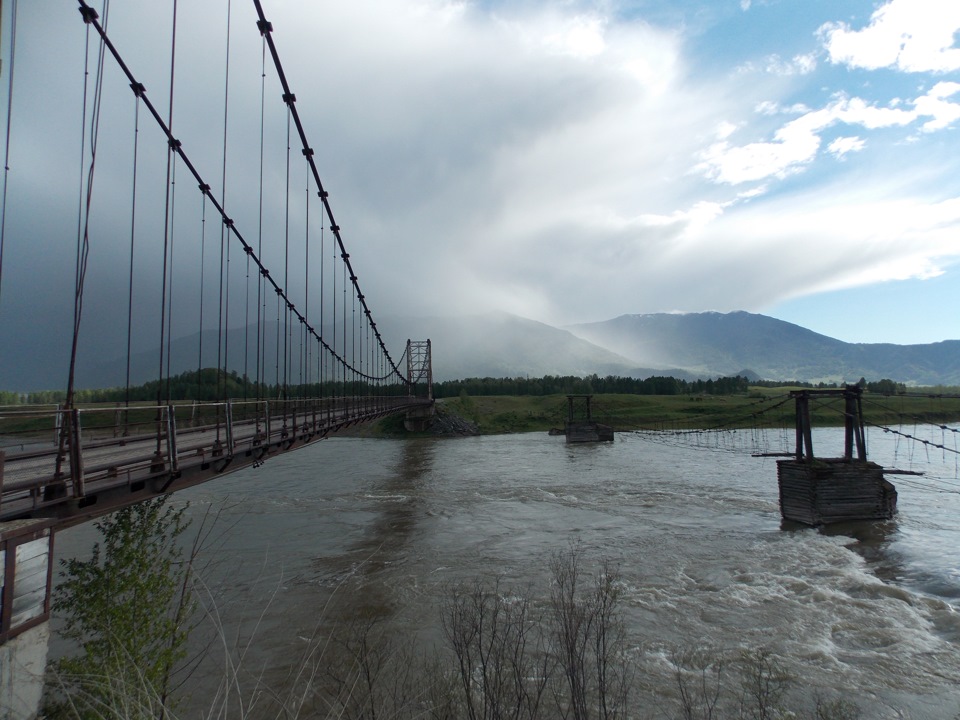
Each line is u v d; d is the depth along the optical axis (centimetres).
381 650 1173
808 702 1036
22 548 590
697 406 9662
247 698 970
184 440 1822
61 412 789
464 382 13875
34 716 587
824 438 6588
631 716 916
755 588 1659
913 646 1275
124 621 891
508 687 693
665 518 2659
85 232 973
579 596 1535
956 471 3906
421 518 2820
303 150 2719
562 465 4769
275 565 1944
